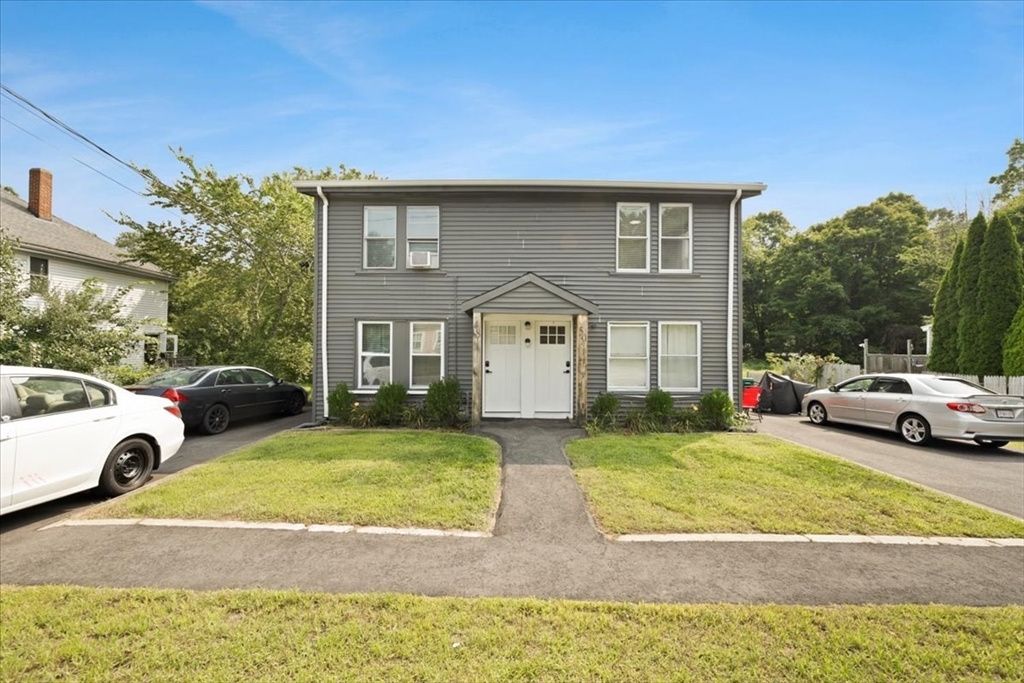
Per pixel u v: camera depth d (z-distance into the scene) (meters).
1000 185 28.48
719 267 11.17
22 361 8.97
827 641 2.90
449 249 11.22
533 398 11.17
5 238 9.80
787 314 35.16
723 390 11.03
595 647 2.82
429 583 3.63
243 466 6.64
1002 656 2.77
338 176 25.28
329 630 2.96
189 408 9.34
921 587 3.64
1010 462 7.70
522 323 11.24
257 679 2.53
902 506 5.34
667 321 11.11
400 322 11.20
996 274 14.61
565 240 11.20
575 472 6.59
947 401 8.65
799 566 3.98
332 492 5.58
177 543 4.30
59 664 2.64
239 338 18.67
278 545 4.28
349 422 10.41
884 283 32.12
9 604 3.23
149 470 6.10
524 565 3.96
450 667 2.63
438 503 5.28
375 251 11.35
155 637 2.88
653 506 5.30
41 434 4.84
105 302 10.73
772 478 6.30
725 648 2.83
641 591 3.54
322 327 11.16
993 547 4.38
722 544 4.41
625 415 10.74
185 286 21.16
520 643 2.85
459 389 10.45
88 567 3.85
